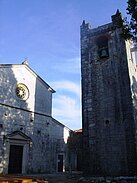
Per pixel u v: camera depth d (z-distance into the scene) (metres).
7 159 25.30
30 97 29.83
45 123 31.02
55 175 24.19
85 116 21.86
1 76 26.98
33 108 29.84
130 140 18.77
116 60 21.62
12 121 26.92
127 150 18.69
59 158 32.34
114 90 20.86
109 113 20.53
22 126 27.88
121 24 15.18
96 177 18.66
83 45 24.41
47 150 30.33
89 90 22.41
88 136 21.06
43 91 32.09
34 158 28.16
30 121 28.97
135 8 13.75
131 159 18.28
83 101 22.50
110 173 18.89
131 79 20.69
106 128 20.28
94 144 20.48
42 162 29.09
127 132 19.09
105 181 17.33
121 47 21.69
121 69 21.08
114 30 22.62
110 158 19.30
